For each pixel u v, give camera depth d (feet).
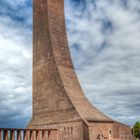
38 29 132.57
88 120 98.63
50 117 114.21
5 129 93.30
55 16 128.36
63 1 134.72
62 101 108.68
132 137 114.93
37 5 136.67
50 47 120.57
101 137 100.37
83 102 111.24
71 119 102.12
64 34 128.67
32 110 129.90
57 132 107.86
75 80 118.93
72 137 100.07
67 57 123.34
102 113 113.50
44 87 121.49
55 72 115.44
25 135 100.58
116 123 111.04
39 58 128.47
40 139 104.63
